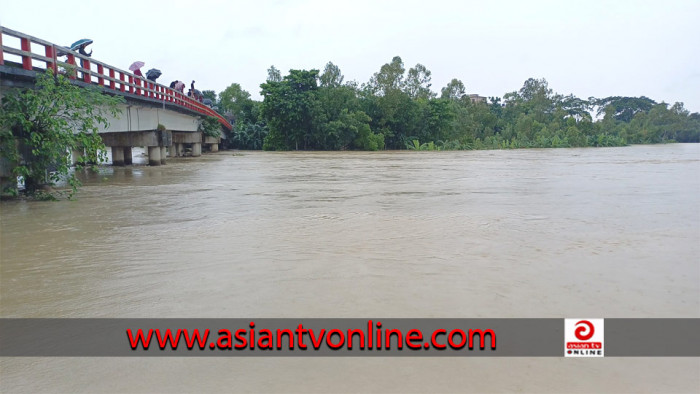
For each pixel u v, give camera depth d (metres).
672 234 8.58
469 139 76.00
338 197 13.77
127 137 27.89
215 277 6.12
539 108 97.56
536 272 6.29
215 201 13.05
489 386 3.62
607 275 6.17
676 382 3.69
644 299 5.34
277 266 6.57
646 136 102.19
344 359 4.03
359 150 65.38
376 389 3.58
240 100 83.56
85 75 17.12
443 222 9.74
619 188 15.88
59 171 13.99
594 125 87.75
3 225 9.71
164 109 29.30
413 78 74.81
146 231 9.02
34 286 5.86
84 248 7.70
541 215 10.57
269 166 28.66
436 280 5.96
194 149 43.53
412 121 71.25
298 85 63.44
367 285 5.78
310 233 8.70
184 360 4.04
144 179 19.89
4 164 13.01
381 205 12.14
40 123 13.44
